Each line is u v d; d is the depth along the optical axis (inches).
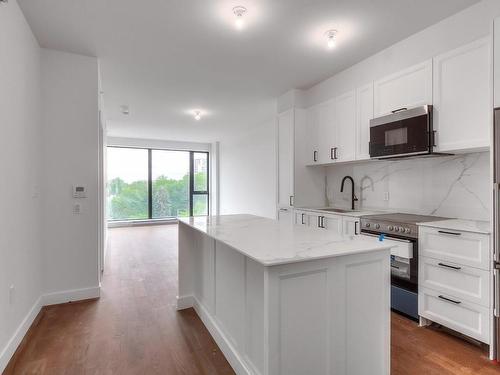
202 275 104.6
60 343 87.3
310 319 58.9
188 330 95.7
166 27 101.7
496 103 78.2
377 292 66.4
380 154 116.3
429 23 101.0
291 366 57.2
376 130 118.0
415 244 98.0
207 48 117.2
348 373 63.4
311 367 59.2
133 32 104.7
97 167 122.6
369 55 124.8
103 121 187.6
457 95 92.1
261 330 64.4
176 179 352.5
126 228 309.7
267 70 139.4
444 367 75.4
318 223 144.3
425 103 101.7
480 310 81.0
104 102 188.7
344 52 122.0
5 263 78.0
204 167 367.9
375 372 66.6
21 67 90.9
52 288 115.2
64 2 87.5
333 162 145.1
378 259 66.4
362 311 64.7
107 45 113.8
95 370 74.8
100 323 99.9
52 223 115.0
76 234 119.1
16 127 86.3
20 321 89.1
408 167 126.0
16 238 86.2
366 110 125.8
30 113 100.1
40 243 111.0
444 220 102.0
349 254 60.7
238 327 75.7
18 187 87.9
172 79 150.0
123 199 327.6
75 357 80.3
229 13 94.0
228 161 330.6
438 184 113.9
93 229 122.0
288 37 109.1
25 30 95.0
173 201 350.6
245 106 198.8
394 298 105.6
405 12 94.3
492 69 79.0
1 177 75.3
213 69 137.9
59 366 76.3
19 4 88.0
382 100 118.2
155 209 341.4
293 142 162.1
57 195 115.8
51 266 115.1
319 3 89.1
